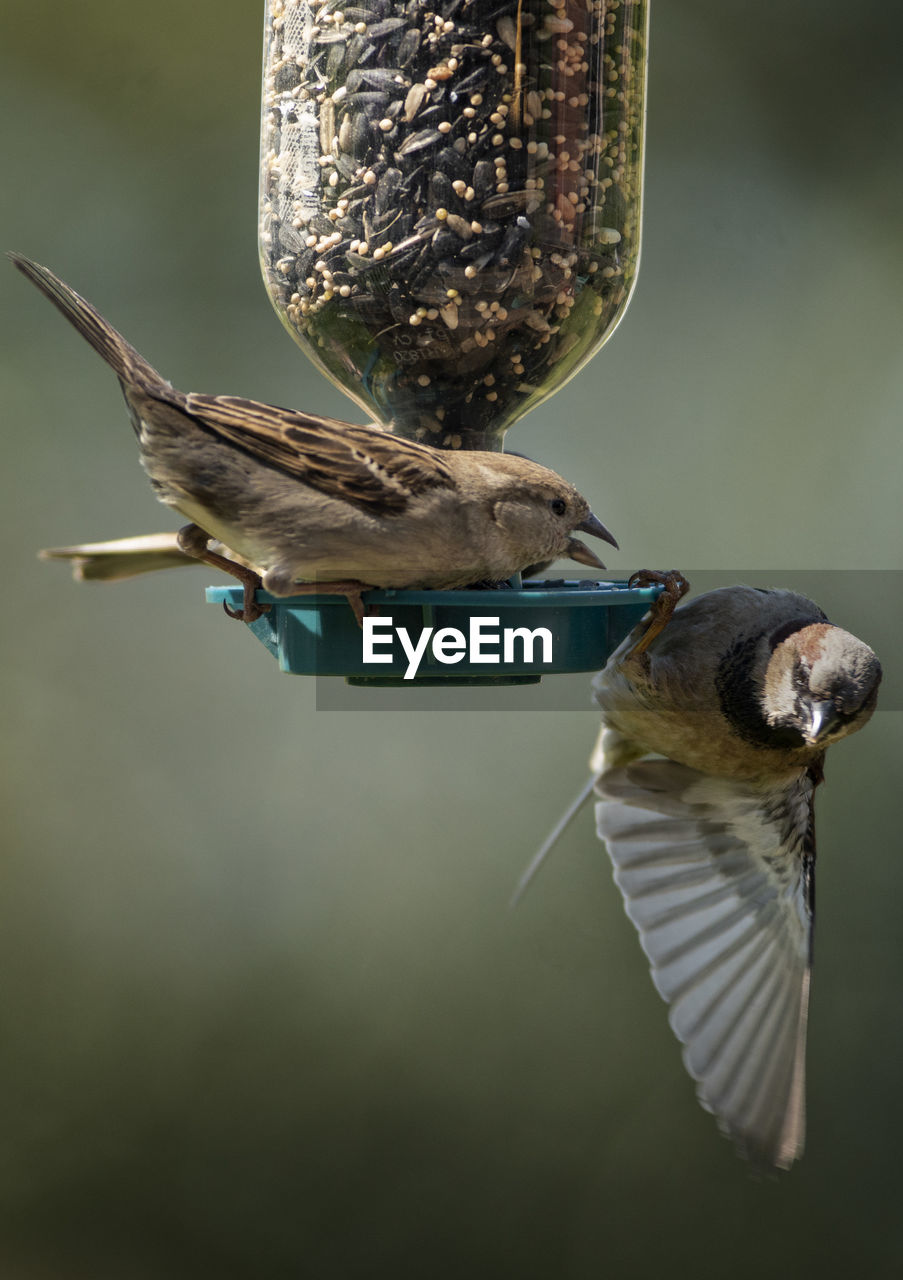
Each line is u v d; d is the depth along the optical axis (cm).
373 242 843
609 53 862
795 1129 858
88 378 1664
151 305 1648
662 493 1630
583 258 859
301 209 857
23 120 1659
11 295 1647
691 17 1725
